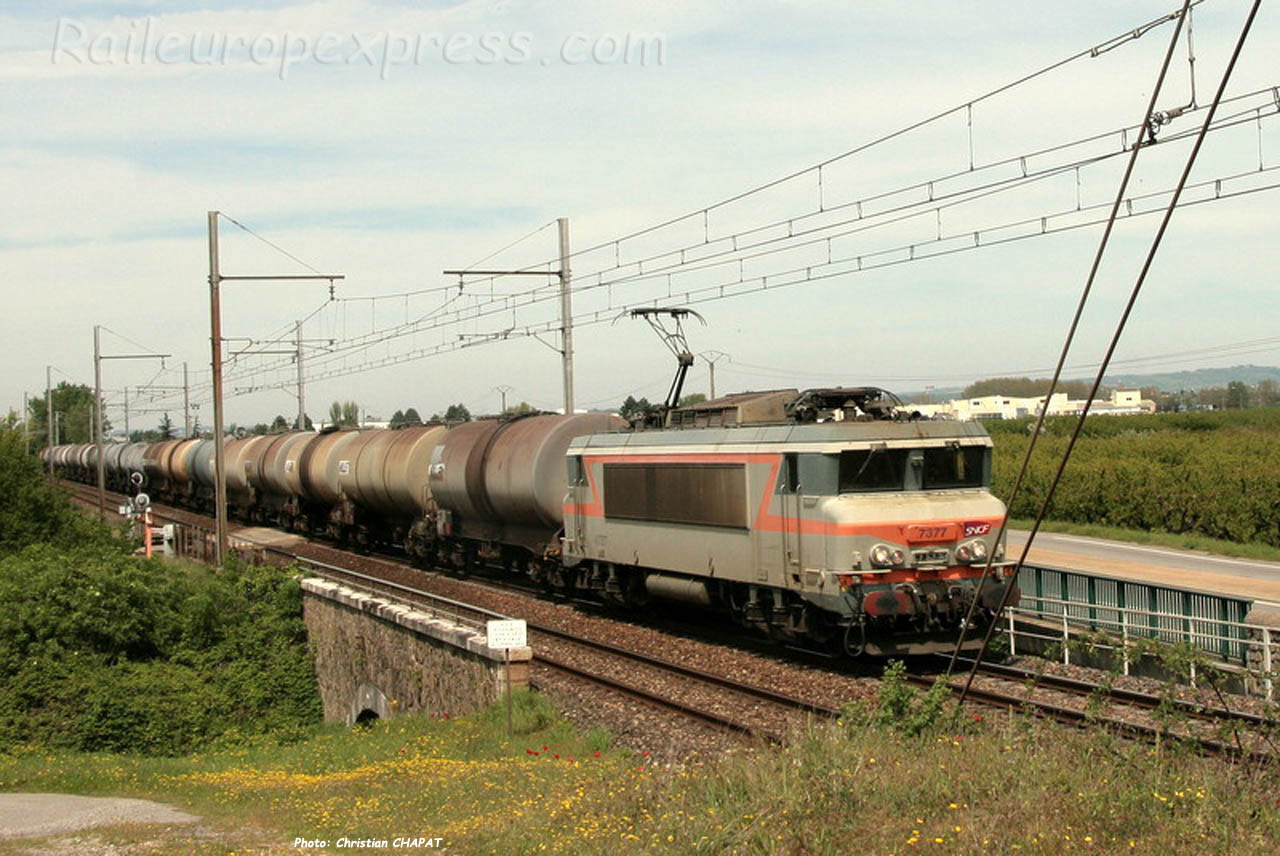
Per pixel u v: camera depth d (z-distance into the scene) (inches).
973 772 414.6
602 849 401.4
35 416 5349.4
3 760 943.0
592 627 941.8
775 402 837.8
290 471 1765.5
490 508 1168.2
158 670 1151.0
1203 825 349.1
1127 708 581.0
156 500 2824.8
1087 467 1711.4
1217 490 1485.0
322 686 1150.3
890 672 539.5
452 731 706.8
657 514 892.6
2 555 1550.2
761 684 705.6
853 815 392.8
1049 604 860.0
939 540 716.0
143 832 534.3
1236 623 648.4
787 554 749.3
